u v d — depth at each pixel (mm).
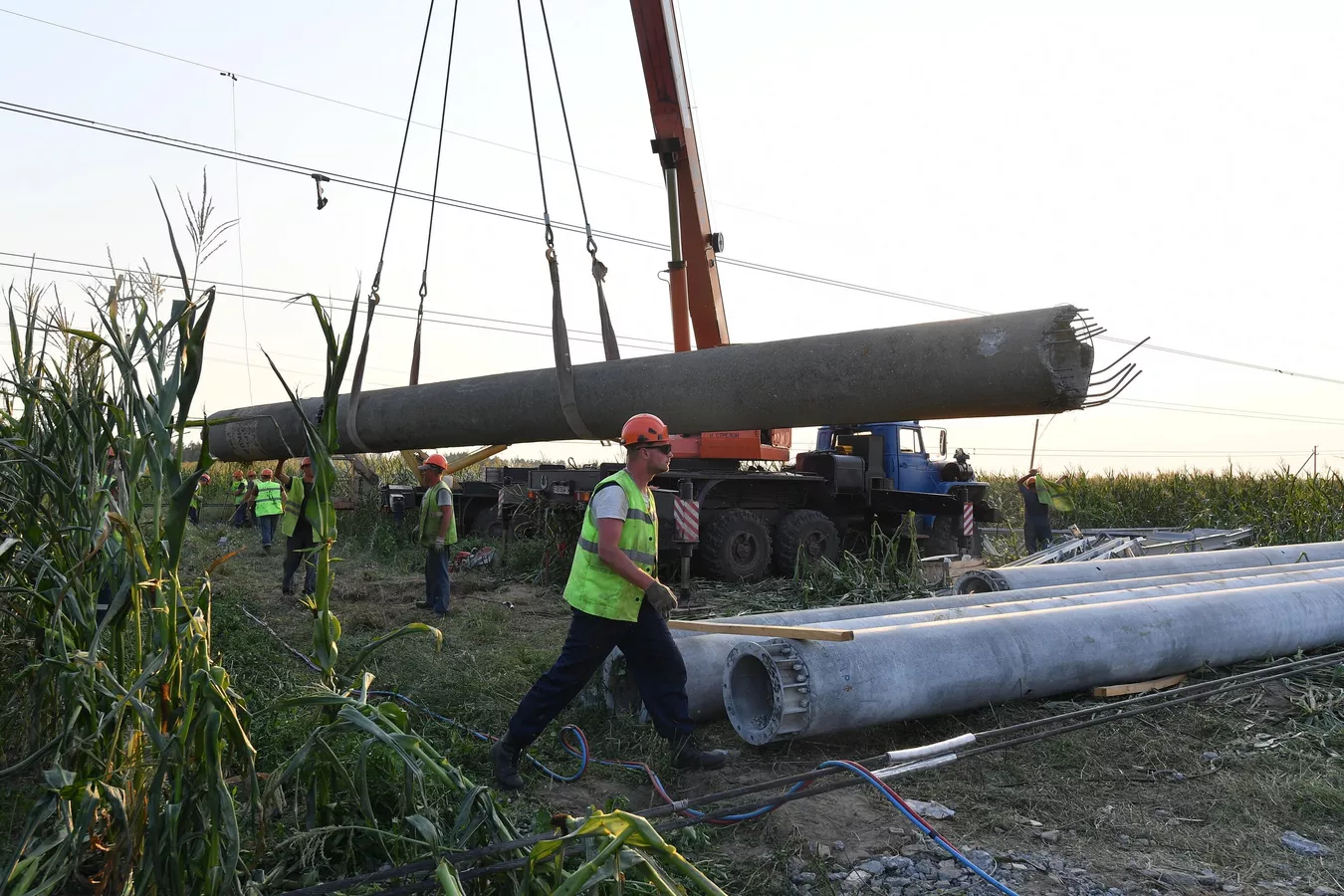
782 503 12133
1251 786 4004
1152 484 21828
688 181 8211
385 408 6223
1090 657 5020
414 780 2467
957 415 4074
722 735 4625
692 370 4730
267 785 2383
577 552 3830
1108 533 12523
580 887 1945
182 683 2365
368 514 15508
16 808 3004
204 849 2178
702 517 11125
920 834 3486
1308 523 15891
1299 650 6059
